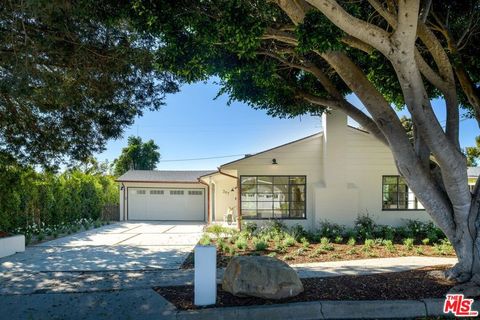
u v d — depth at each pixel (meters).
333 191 13.82
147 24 5.58
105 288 6.57
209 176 19.73
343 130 13.98
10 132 10.30
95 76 8.43
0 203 12.73
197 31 5.51
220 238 12.34
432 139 5.75
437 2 7.25
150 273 7.78
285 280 5.63
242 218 14.17
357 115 7.53
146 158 38.25
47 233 14.78
